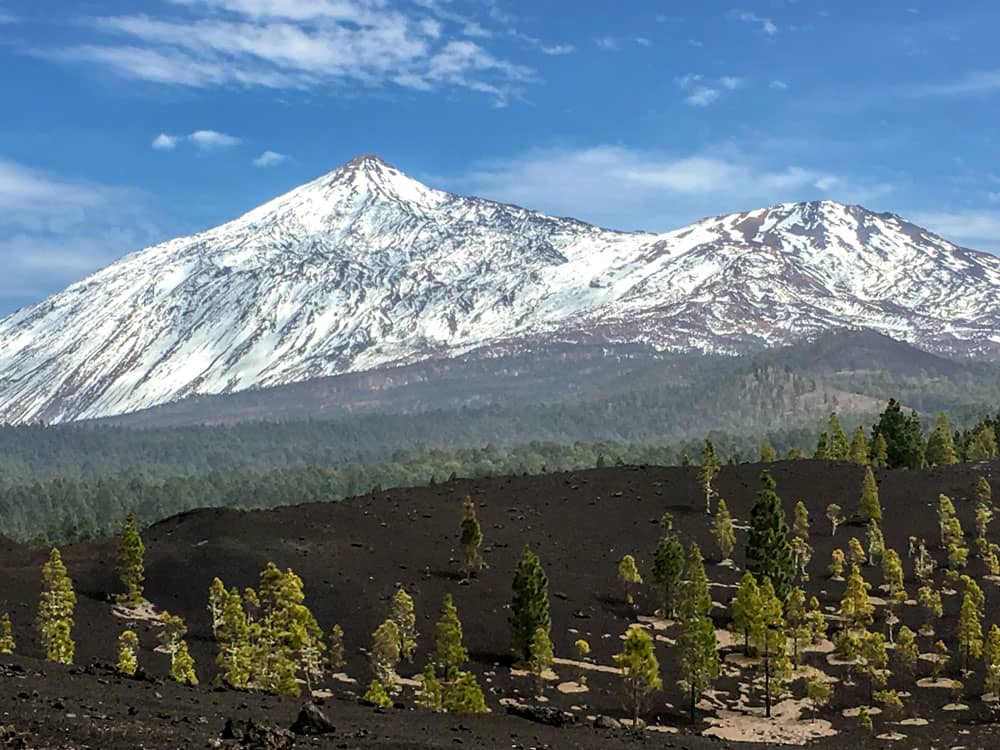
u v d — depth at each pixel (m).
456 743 40.25
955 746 72.44
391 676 84.06
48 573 87.38
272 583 81.88
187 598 103.81
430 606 105.25
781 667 87.12
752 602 91.56
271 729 34.22
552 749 42.97
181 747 31.95
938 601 101.81
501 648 98.00
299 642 76.25
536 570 94.75
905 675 94.44
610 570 117.88
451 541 124.38
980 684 91.62
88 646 88.19
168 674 82.50
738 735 80.44
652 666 79.00
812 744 73.81
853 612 100.69
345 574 110.62
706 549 124.88
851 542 116.75
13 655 47.69
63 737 31.39
